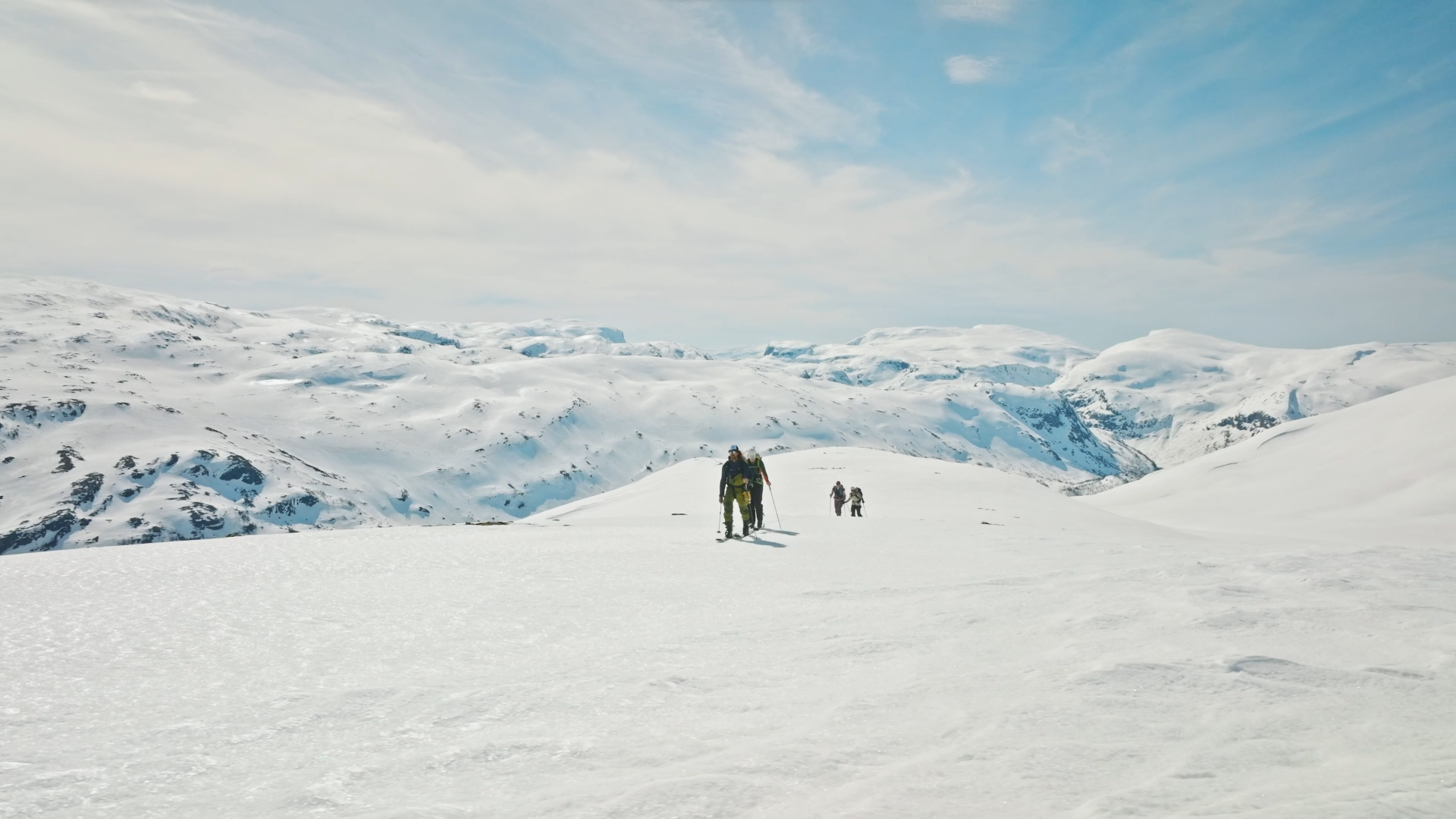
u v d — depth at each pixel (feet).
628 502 220.84
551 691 15.35
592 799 9.68
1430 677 13.79
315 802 10.18
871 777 10.03
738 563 37.04
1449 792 8.34
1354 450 277.23
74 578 31.91
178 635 21.59
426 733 13.10
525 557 39.42
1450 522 184.55
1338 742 10.61
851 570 34.30
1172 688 13.57
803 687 15.12
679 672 16.55
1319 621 18.83
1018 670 15.39
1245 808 8.14
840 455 253.65
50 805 10.28
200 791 10.75
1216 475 309.63
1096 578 27.37
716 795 9.60
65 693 15.97
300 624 23.02
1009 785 9.41
